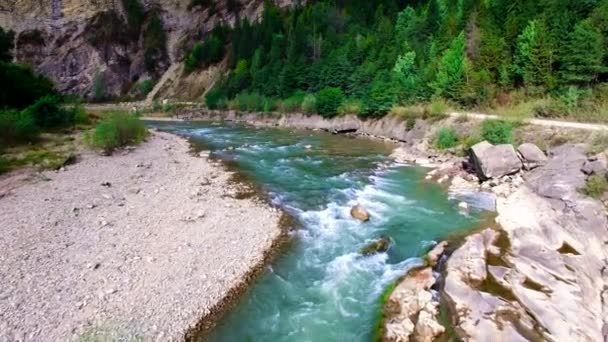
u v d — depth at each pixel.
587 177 16.34
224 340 9.95
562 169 18.11
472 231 15.94
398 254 14.38
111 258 13.31
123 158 29.81
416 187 22.64
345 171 26.86
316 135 45.81
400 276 12.73
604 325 9.29
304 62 67.12
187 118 72.75
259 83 73.00
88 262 12.96
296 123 56.84
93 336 9.62
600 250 12.52
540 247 12.42
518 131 25.83
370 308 11.24
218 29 106.69
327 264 13.79
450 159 28.00
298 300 11.74
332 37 74.06
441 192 21.47
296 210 18.98
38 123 39.22
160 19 117.94
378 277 12.86
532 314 9.70
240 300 11.62
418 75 45.41
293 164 29.30
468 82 37.91
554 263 11.54
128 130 35.41
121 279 12.05
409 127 38.78
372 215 18.30
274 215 18.16
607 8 31.03
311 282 12.69
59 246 14.07
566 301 10.02
